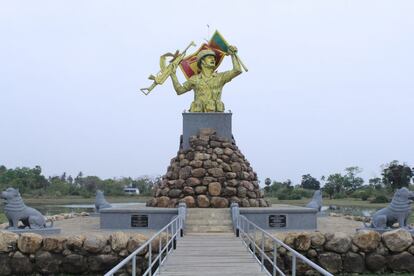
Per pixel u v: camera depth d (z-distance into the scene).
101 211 23.78
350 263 17.62
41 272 17.31
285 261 17.61
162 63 29.16
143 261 17.38
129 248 17.48
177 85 29.27
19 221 20.77
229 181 26.50
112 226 23.73
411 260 17.56
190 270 13.88
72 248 17.53
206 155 27.02
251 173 28.30
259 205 26.98
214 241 19.47
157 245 17.52
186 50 29.66
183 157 27.58
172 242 17.17
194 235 21.55
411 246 17.62
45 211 43.78
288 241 17.75
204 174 26.59
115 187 85.00
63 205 58.84
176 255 16.30
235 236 21.14
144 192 85.06
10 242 17.33
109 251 17.56
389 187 67.00
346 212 40.41
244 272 13.59
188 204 25.78
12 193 19.91
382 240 17.77
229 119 28.42
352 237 17.83
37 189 80.75
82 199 75.19
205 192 26.23
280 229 23.62
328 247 17.70
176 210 23.78
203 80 29.06
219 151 27.30
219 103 28.77
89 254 17.50
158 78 28.64
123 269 17.44
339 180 79.44
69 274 17.41
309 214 23.98
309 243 17.73
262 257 14.11
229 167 27.02
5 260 17.27
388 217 20.12
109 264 17.44
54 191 80.88
